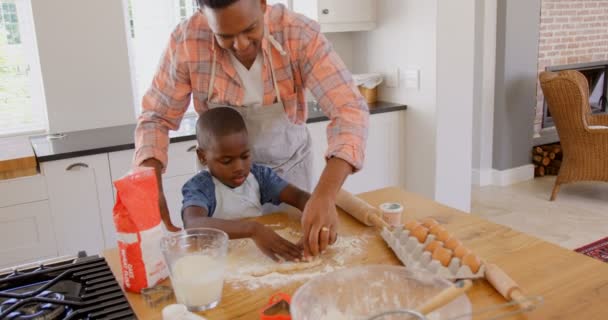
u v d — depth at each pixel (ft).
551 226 10.67
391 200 4.55
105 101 8.90
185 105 4.63
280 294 2.89
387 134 10.22
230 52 4.25
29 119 8.79
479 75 12.91
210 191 4.24
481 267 3.01
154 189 3.14
